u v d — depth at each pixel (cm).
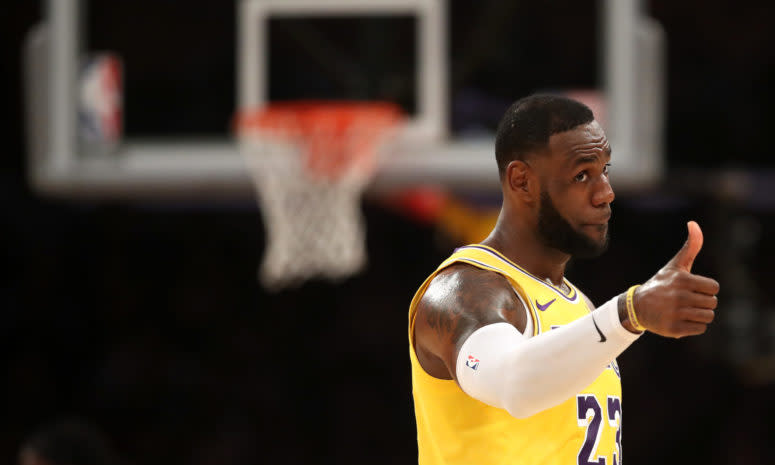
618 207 3391
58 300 3500
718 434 3309
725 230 2438
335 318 3478
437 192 2148
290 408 3350
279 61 1983
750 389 3306
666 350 3397
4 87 3509
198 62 2145
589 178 623
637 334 535
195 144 2017
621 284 3481
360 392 3378
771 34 3584
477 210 2380
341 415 3338
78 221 3544
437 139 1912
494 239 663
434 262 3534
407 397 3381
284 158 1927
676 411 3338
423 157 1909
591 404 639
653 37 1925
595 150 620
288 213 1911
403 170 1912
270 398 3350
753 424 3288
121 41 2122
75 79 2006
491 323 575
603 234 634
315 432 3325
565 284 684
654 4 3622
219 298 3503
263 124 1933
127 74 2120
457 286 605
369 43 1966
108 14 2122
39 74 2008
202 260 3547
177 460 3250
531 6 2142
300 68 1978
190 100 2141
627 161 1900
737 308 2389
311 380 3403
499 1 2131
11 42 3491
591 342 533
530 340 548
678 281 521
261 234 3553
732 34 3609
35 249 3528
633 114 1911
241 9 2003
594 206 623
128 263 3541
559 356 533
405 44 1958
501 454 613
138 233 3559
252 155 1941
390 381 3403
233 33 2152
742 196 2422
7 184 3541
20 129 3522
